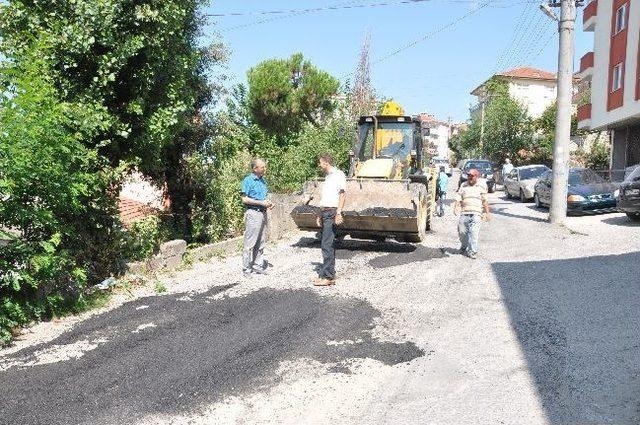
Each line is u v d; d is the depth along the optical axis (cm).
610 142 3334
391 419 445
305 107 2905
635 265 952
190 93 1100
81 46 826
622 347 583
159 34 927
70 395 478
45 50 798
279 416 448
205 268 1007
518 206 2283
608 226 1502
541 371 532
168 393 482
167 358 557
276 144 2009
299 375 524
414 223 1092
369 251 1161
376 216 1098
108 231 888
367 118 1427
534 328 653
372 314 713
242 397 479
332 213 853
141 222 1231
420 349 593
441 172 1902
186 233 1449
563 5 1584
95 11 825
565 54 1594
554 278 891
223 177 1467
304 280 898
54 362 548
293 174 1889
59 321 687
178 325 658
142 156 1020
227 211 1443
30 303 669
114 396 476
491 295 804
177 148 1389
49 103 691
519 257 1082
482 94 5838
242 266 1010
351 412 456
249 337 618
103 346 591
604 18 3041
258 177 934
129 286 846
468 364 552
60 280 719
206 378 512
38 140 639
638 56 2561
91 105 822
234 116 1775
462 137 5978
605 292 793
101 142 827
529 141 4775
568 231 1431
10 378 512
